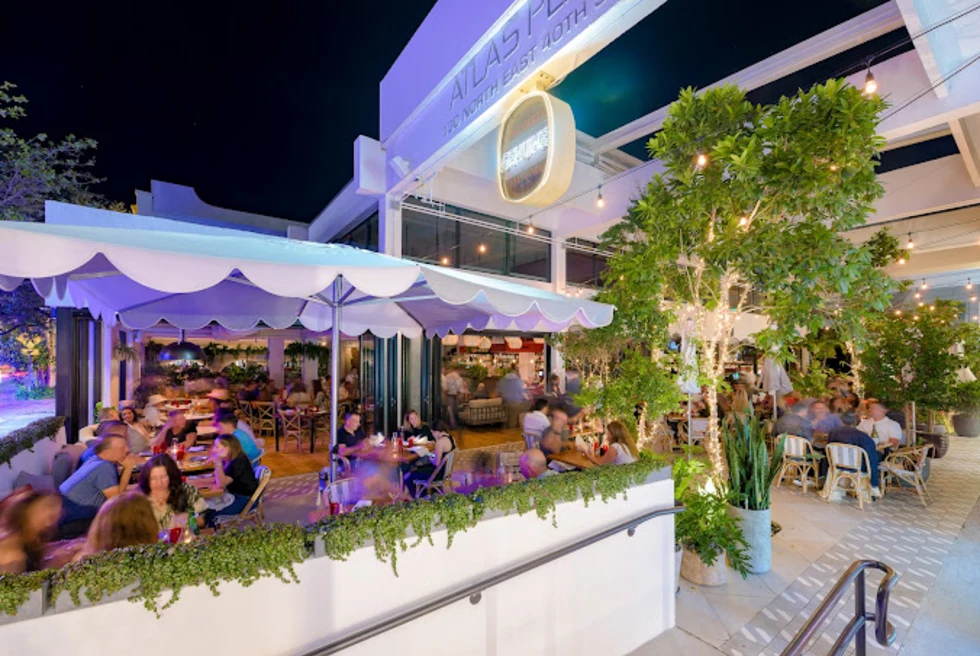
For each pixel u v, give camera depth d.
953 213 12.22
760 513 4.66
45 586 1.69
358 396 10.98
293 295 2.53
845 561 4.94
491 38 5.25
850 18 6.93
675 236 4.97
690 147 4.77
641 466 3.59
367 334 9.84
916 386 9.46
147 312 5.41
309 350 14.96
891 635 2.39
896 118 6.11
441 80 6.54
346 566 2.26
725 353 5.37
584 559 3.20
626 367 5.43
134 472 5.00
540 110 4.63
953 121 6.66
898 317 10.00
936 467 9.16
